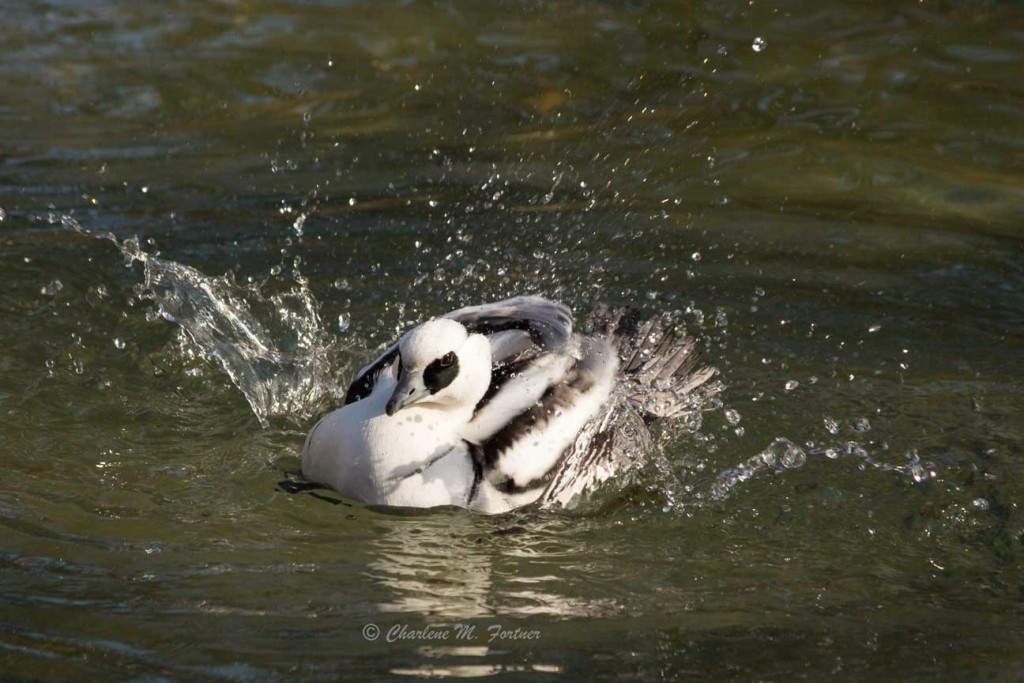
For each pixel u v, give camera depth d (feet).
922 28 65.62
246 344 39.37
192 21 67.56
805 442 35.01
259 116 57.47
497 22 67.92
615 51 63.98
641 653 25.53
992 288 43.19
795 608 27.58
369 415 32.14
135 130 55.67
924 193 50.49
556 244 45.88
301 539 30.12
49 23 66.49
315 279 42.80
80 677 24.14
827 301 42.29
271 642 25.46
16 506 30.55
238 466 33.65
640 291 42.50
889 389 37.50
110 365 38.09
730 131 55.83
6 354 38.11
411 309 41.24
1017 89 59.00
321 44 64.95
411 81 61.11
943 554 30.09
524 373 33.24
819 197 50.21
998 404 36.65
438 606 27.22
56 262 43.32
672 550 30.30
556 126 56.44
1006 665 25.36
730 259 44.98
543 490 32.35
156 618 26.20
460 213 48.06
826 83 60.03
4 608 26.27
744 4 69.00
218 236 45.83
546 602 27.66
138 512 30.83
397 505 31.55
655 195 50.11
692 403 36.55
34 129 55.11
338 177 51.44
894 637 26.43
